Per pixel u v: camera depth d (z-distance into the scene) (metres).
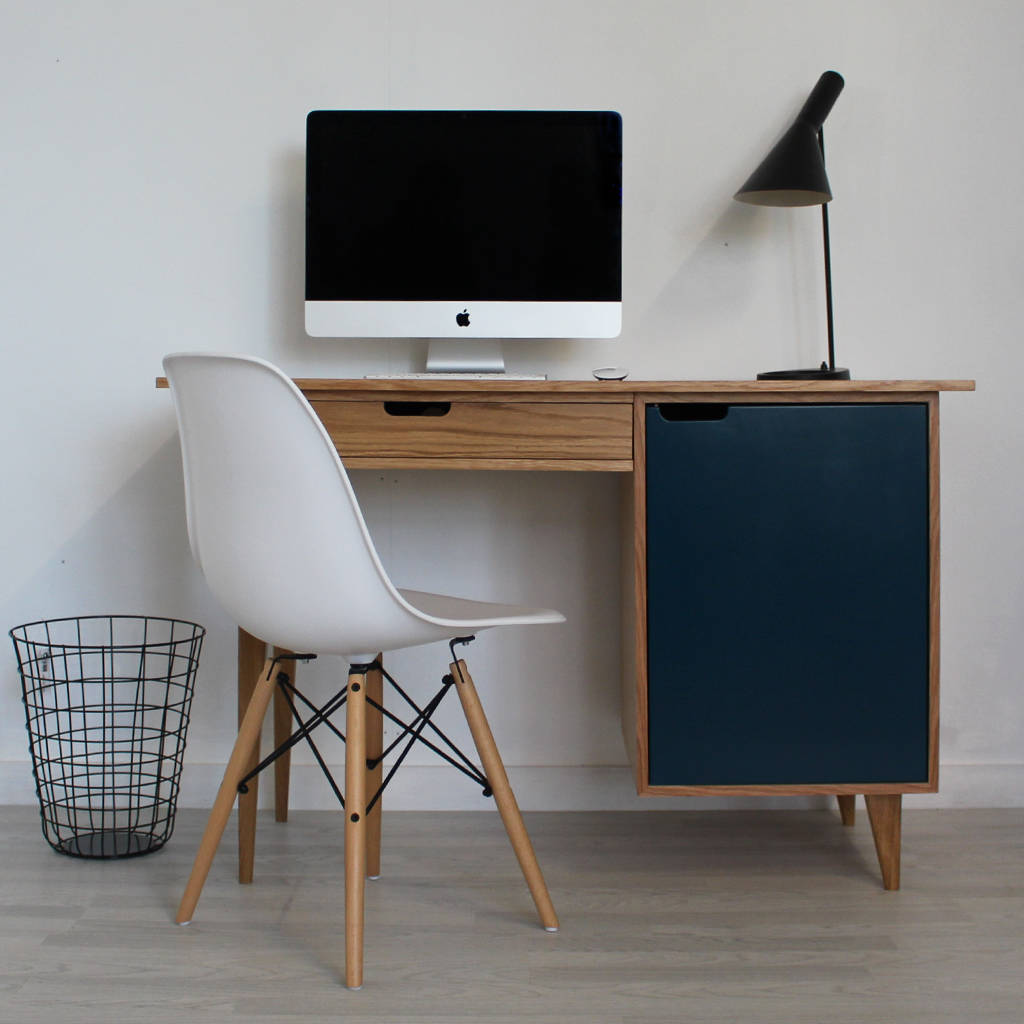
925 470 1.63
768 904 1.61
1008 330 2.05
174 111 2.04
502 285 1.90
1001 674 2.08
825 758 1.64
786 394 1.62
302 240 2.04
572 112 1.89
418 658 2.08
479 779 1.52
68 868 1.74
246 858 1.67
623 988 1.34
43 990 1.32
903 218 2.05
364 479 2.08
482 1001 1.31
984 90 2.03
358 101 2.03
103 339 2.05
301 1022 1.25
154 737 1.89
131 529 2.07
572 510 2.07
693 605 1.63
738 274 2.06
